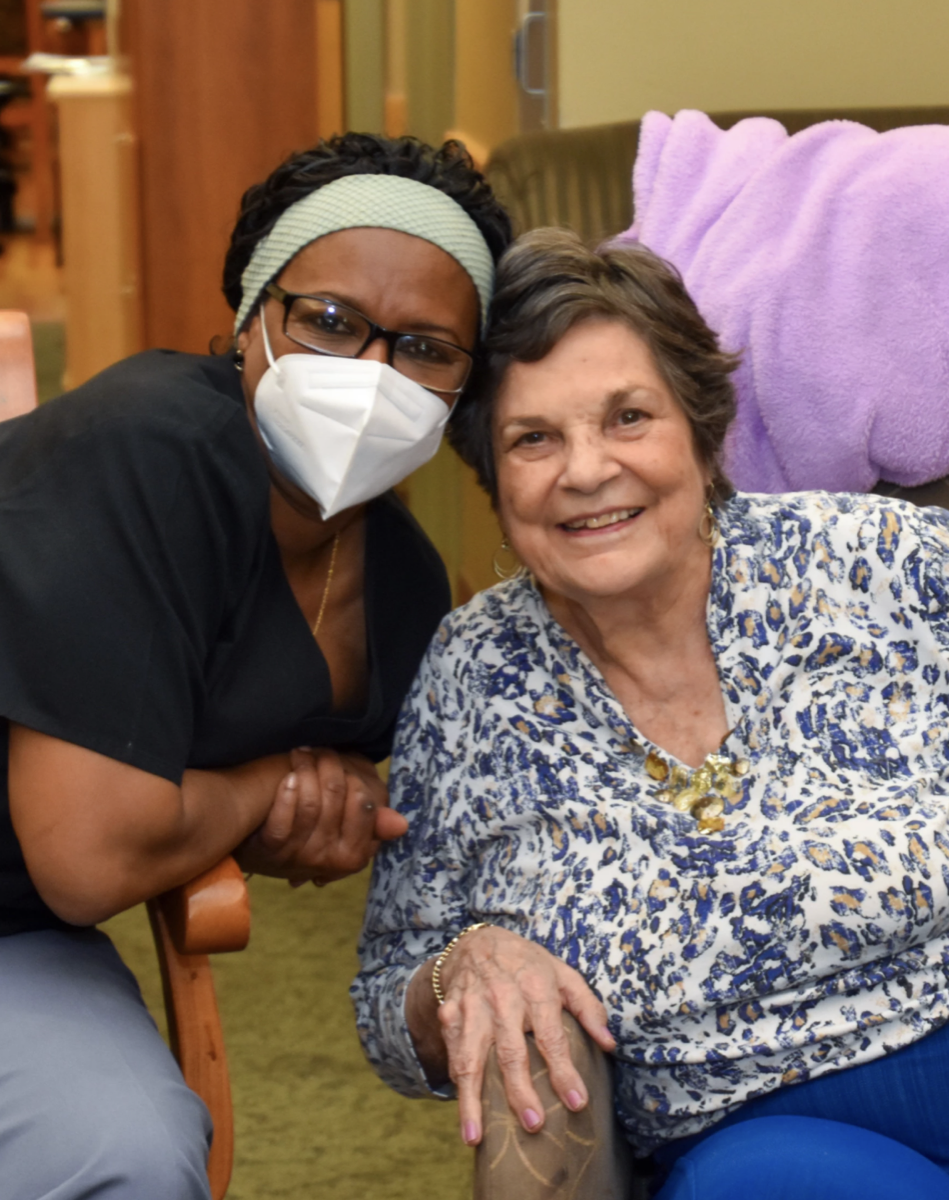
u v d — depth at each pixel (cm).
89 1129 121
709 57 254
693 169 197
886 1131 130
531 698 143
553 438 134
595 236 139
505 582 151
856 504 144
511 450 136
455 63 344
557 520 134
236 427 134
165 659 127
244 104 341
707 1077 132
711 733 141
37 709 125
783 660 139
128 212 432
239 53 338
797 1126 127
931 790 136
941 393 182
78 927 145
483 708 145
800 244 185
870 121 212
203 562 130
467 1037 127
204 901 133
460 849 145
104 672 125
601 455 130
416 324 133
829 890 128
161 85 338
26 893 137
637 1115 137
